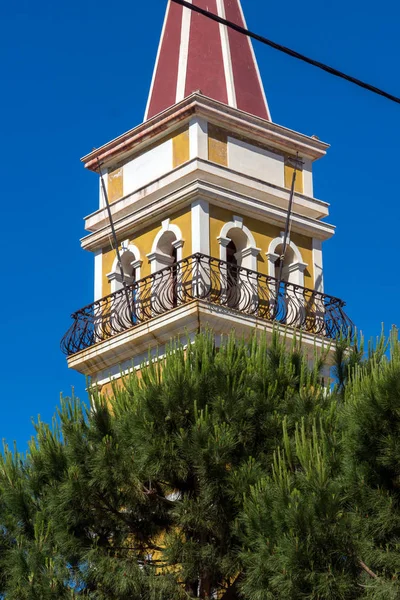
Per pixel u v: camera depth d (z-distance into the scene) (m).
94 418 32.53
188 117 41.00
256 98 43.28
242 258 40.72
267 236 41.34
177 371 32.34
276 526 28.39
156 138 42.00
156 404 31.86
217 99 42.56
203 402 32.09
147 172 42.16
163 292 39.34
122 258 41.84
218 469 30.78
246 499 29.86
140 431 31.64
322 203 42.91
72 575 30.86
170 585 30.66
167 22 44.38
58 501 31.38
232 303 39.12
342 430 29.98
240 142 41.78
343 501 28.48
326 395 32.62
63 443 32.56
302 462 28.94
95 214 42.91
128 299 39.97
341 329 36.97
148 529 32.09
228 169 40.75
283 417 31.94
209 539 31.56
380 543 28.19
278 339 34.56
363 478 28.44
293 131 42.81
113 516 31.88
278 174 42.47
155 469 31.14
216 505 30.86
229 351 33.25
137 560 31.78
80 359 40.62
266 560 28.33
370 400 28.88
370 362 32.28
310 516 27.86
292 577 27.69
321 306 40.94
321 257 42.59
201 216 39.72
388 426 28.70
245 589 28.97
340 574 27.75
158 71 43.75
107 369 40.38
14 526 31.88
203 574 31.34
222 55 43.31
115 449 31.52
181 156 41.12
